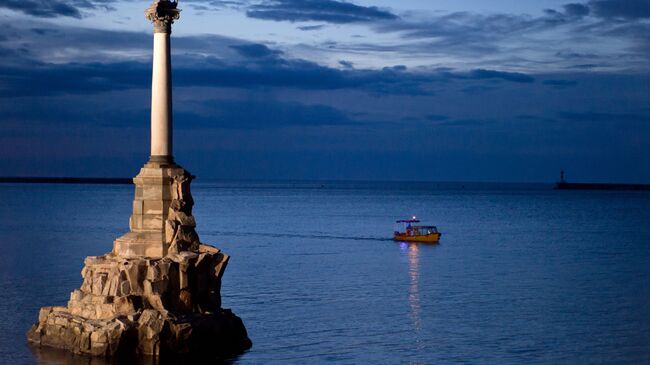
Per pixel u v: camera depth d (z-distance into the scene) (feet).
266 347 151.94
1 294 201.67
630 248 376.68
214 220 572.51
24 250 317.42
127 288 142.20
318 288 229.86
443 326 175.73
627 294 224.12
